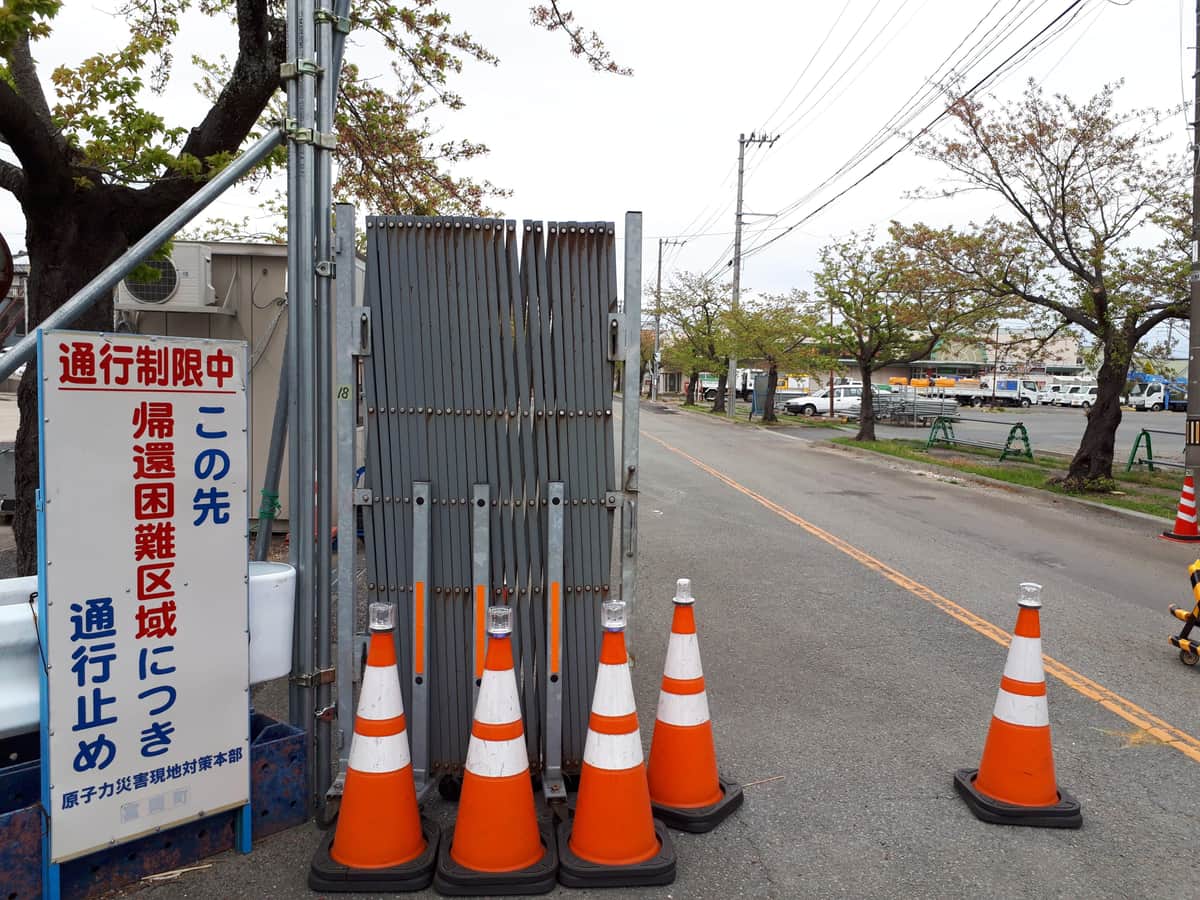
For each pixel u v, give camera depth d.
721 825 3.90
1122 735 4.97
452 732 3.93
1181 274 14.36
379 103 8.73
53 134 5.91
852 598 8.02
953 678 5.90
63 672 2.98
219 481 3.34
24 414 6.27
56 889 3.02
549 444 3.88
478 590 3.84
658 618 7.30
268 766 3.65
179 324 9.35
